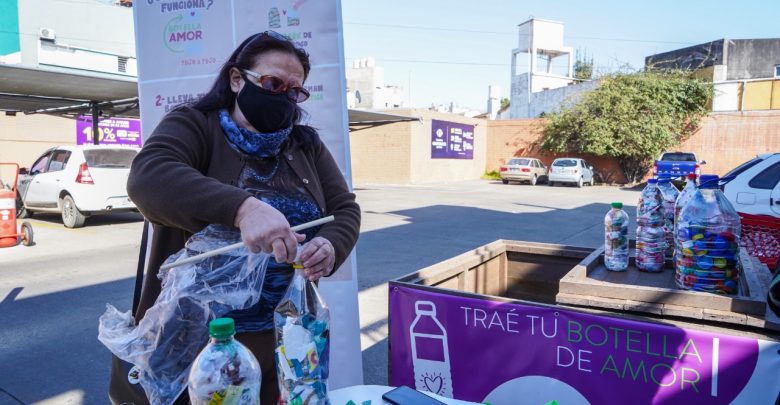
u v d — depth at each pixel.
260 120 1.49
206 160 1.52
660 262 2.61
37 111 14.68
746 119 23.72
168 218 1.30
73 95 11.85
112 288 5.83
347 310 2.90
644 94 24.38
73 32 20.47
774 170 6.00
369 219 11.58
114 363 1.65
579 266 2.58
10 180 16.94
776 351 1.74
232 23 2.82
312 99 2.84
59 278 6.27
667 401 1.91
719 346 1.82
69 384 3.52
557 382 2.08
